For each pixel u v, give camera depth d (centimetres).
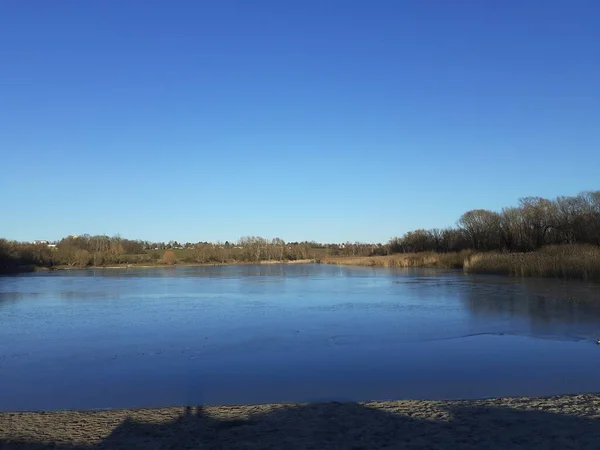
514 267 5019
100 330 2103
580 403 950
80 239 13088
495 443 748
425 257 8325
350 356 1509
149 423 904
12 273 8694
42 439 825
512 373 1275
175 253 13788
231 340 1811
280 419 908
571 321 2108
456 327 2020
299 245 16375
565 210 6894
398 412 927
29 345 1777
